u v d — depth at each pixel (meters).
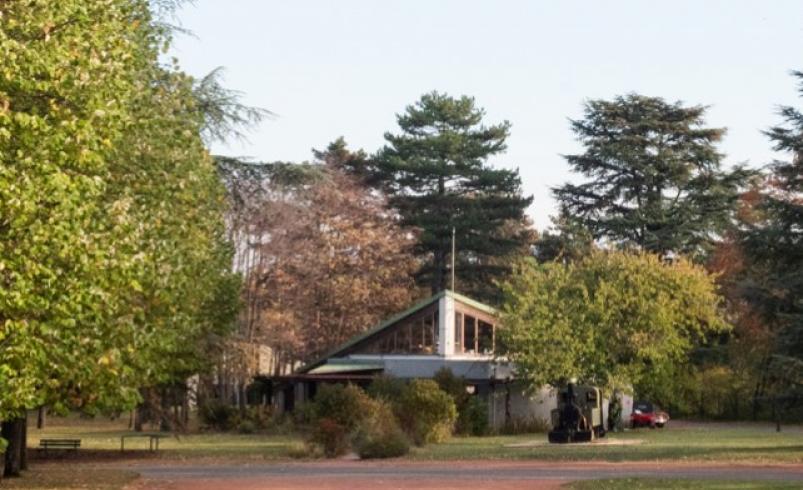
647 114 75.44
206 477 29.67
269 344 73.50
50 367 19.45
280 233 65.44
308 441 39.50
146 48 26.58
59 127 17.50
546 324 55.53
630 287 56.94
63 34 18.12
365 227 83.06
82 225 18.02
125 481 28.12
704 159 74.56
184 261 26.12
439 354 59.06
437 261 87.50
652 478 28.27
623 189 75.50
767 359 46.78
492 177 89.12
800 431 58.69
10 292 16.45
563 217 80.19
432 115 91.12
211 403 57.44
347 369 59.38
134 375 23.45
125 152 24.53
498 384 58.72
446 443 46.69
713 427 64.75
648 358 57.38
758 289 43.94
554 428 48.09
